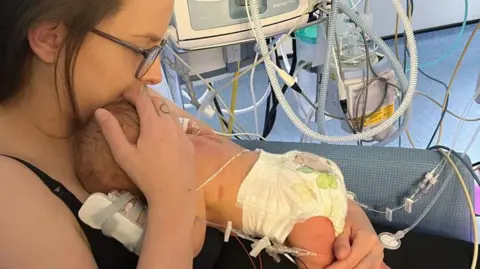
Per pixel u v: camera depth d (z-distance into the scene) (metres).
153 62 0.90
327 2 1.39
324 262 1.05
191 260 0.89
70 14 0.78
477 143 2.15
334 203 1.04
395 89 1.61
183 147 0.90
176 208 0.86
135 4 0.82
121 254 0.96
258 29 1.28
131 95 0.93
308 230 1.04
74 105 0.87
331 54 1.41
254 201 1.04
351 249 1.05
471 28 2.88
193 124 1.21
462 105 2.34
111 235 0.92
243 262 1.17
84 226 0.91
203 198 1.07
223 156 1.09
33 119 0.91
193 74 1.51
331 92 1.60
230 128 1.65
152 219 0.86
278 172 1.06
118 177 0.94
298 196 1.02
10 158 0.86
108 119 0.87
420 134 2.21
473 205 1.24
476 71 2.55
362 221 1.13
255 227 1.06
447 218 1.25
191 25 1.29
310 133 1.37
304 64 1.71
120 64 0.85
